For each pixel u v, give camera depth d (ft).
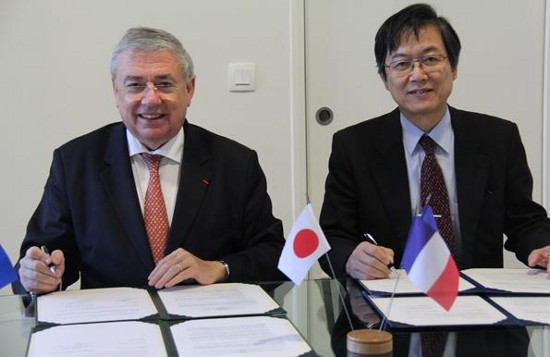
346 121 9.08
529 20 9.03
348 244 5.50
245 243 5.76
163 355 3.28
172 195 5.55
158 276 4.77
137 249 5.27
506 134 6.05
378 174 5.98
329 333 3.68
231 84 8.80
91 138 5.72
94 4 8.58
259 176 5.87
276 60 8.83
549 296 4.37
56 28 8.57
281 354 3.30
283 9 8.77
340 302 4.34
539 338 3.59
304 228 3.79
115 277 5.30
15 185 8.72
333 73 9.00
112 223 5.32
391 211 5.88
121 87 5.26
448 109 6.10
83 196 5.45
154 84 5.21
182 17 8.70
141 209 5.42
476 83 9.10
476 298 4.32
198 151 5.67
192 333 3.61
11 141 8.66
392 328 3.74
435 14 5.74
